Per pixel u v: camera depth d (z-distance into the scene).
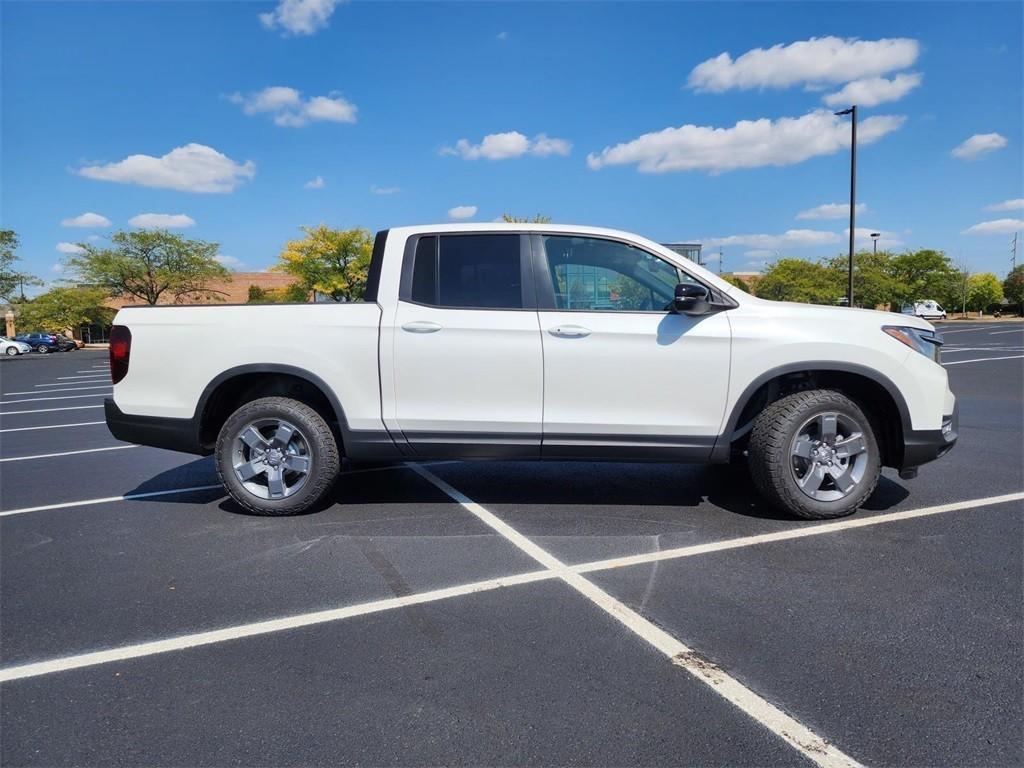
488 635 3.03
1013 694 2.51
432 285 4.56
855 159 22.00
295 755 2.24
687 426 4.40
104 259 45.00
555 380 4.41
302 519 4.73
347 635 3.06
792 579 3.57
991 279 78.06
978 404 10.06
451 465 6.31
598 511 4.82
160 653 2.93
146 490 5.75
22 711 2.52
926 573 3.62
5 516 4.99
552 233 4.58
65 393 17.22
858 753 2.21
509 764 2.18
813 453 4.39
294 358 4.56
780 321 4.38
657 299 4.49
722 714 2.42
